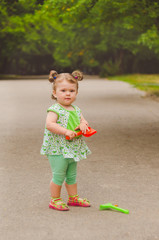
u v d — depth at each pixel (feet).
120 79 114.62
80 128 12.37
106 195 14.11
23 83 98.12
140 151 21.59
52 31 150.92
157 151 21.62
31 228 11.12
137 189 14.80
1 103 48.39
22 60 208.64
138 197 13.88
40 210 12.61
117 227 11.21
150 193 14.33
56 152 12.46
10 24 98.78
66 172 13.00
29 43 163.12
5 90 72.69
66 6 37.04
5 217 11.98
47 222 11.58
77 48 155.53
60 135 12.47
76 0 37.42
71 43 154.40
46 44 162.20
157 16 48.73
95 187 15.05
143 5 44.24
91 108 42.52
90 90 71.00
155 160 19.52
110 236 10.59
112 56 165.07
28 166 18.29
